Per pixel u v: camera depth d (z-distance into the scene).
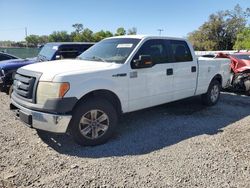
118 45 5.83
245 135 5.35
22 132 5.39
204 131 5.60
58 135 5.25
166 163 4.17
